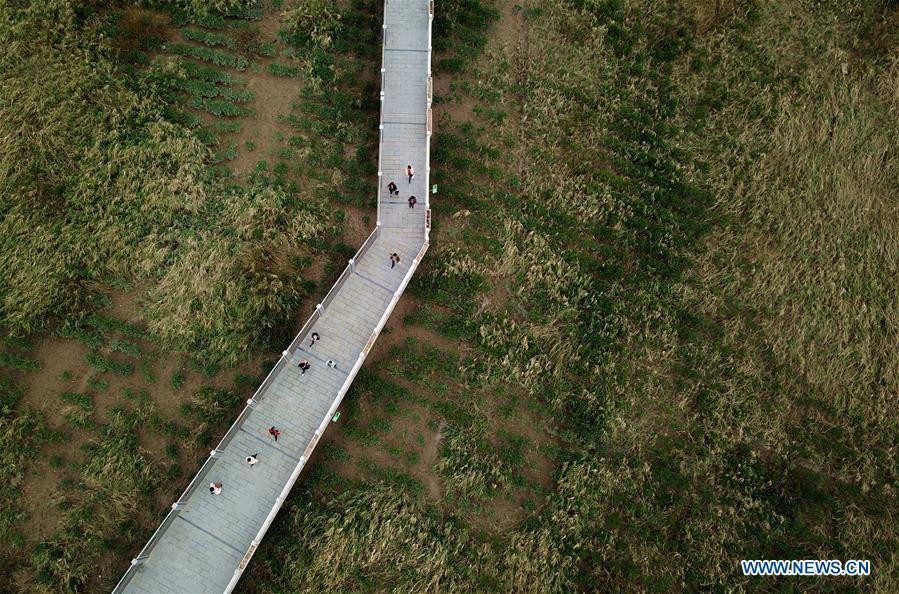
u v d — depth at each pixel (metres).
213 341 33.03
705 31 40.16
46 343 32.81
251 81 37.06
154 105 35.97
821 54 40.44
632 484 33.53
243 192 35.25
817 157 38.88
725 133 38.81
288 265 34.34
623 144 38.19
